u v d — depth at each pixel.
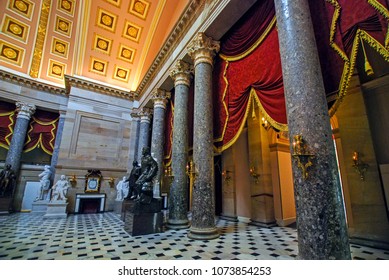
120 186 10.66
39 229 6.03
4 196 9.38
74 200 10.26
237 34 5.21
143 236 5.05
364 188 4.48
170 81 8.12
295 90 2.74
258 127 7.34
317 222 2.32
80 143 11.09
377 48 2.47
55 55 11.98
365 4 2.68
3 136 10.71
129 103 12.76
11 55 10.91
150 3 11.06
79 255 3.68
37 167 11.69
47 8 11.04
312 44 2.87
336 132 5.89
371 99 4.80
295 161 2.64
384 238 4.09
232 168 8.16
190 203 11.29
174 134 6.42
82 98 11.60
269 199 6.75
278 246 4.16
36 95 11.46
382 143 4.54
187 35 6.54
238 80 4.98
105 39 11.95
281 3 3.20
